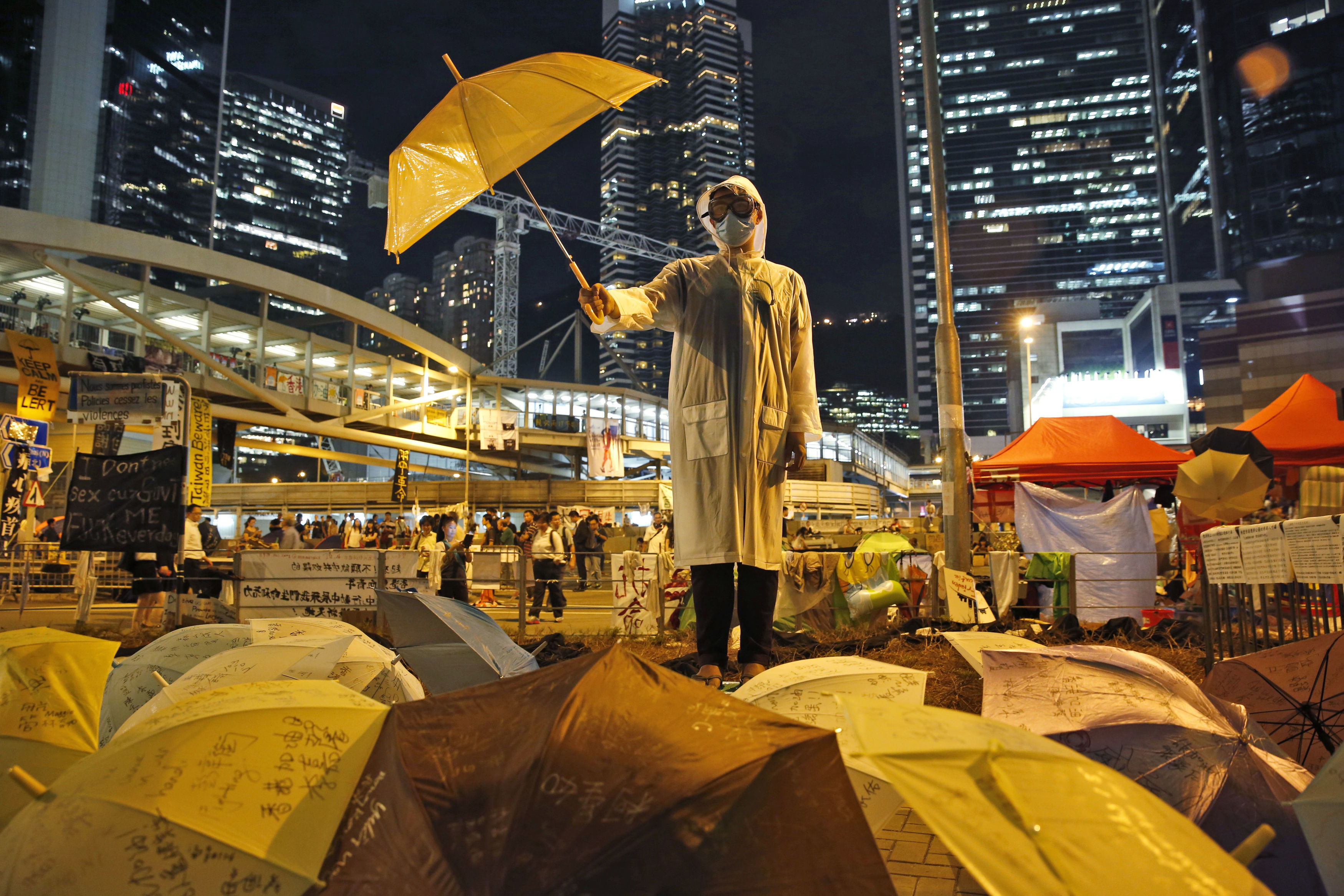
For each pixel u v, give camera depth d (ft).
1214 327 374.43
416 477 208.33
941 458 34.76
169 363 117.80
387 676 12.23
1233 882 3.38
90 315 116.26
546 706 4.70
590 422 147.54
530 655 14.64
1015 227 600.80
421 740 4.75
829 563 30.71
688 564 13.79
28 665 7.88
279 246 645.10
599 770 4.25
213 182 442.91
